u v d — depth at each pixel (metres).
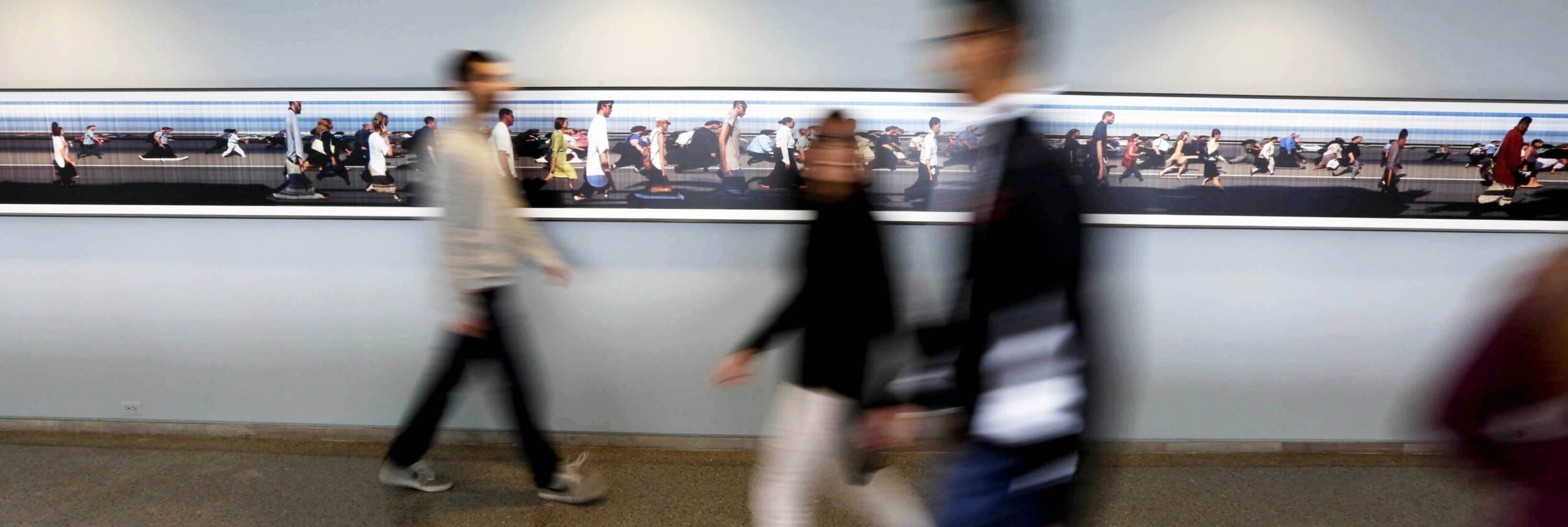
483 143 2.25
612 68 2.60
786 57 2.58
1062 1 2.52
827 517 2.34
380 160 2.63
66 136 2.66
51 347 2.89
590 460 2.76
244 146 2.65
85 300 2.86
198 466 2.69
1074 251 1.03
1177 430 2.81
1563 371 0.89
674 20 2.57
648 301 2.74
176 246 2.80
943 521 1.17
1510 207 2.55
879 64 2.56
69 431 2.93
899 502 1.99
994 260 1.03
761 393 2.80
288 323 2.84
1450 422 0.99
